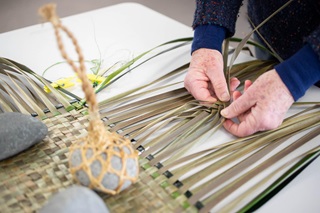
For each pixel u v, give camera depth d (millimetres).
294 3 950
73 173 578
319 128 746
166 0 3000
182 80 952
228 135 759
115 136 598
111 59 1053
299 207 593
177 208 583
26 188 623
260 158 683
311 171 660
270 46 1008
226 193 604
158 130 772
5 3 2941
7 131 668
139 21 1282
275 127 750
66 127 771
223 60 962
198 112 811
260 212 585
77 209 498
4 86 890
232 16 982
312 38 716
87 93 531
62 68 1010
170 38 1170
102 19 1297
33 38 1173
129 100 869
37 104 845
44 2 2955
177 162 671
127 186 592
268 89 730
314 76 729
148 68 1009
